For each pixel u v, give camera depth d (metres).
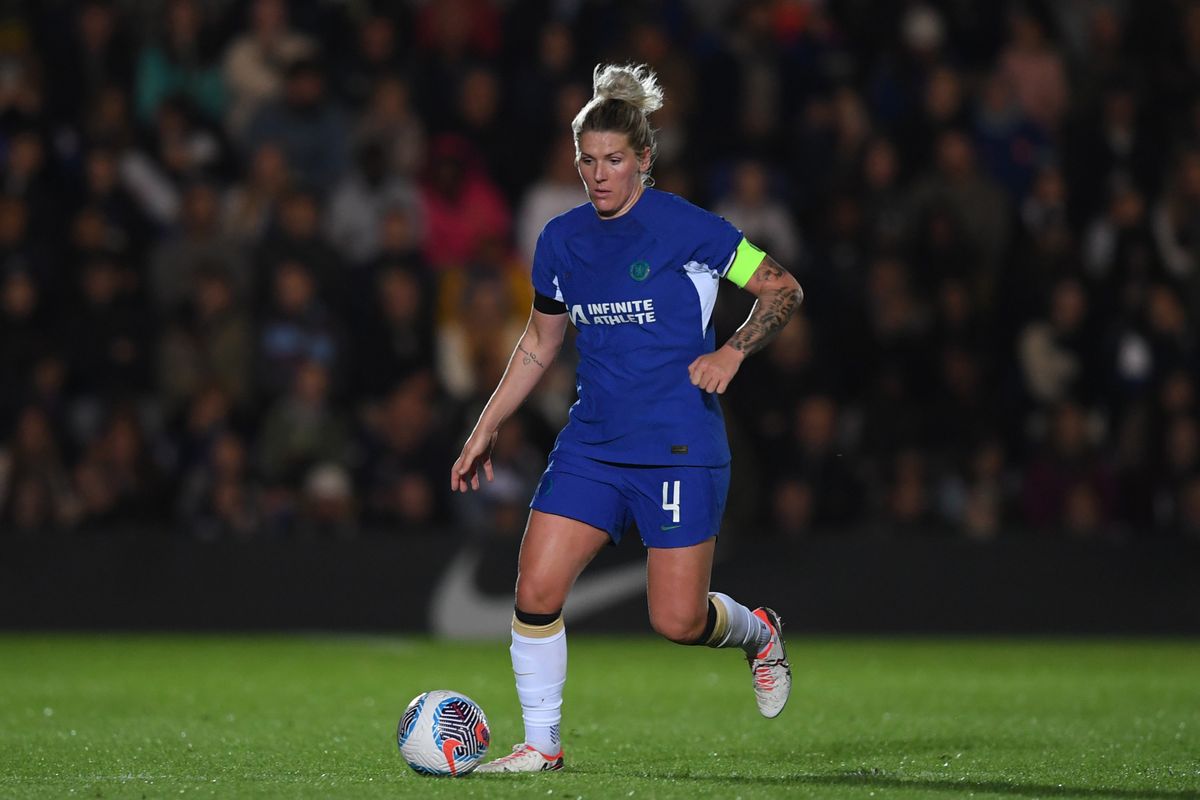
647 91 18.70
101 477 45.97
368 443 47.16
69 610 45.56
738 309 48.78
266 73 55.16
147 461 46.25
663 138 54.91
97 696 30.52
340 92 56.88
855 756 21.55
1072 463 48.47
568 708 28.70
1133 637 46.66
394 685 32.97
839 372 51.06
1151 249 53.66
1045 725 25.78
